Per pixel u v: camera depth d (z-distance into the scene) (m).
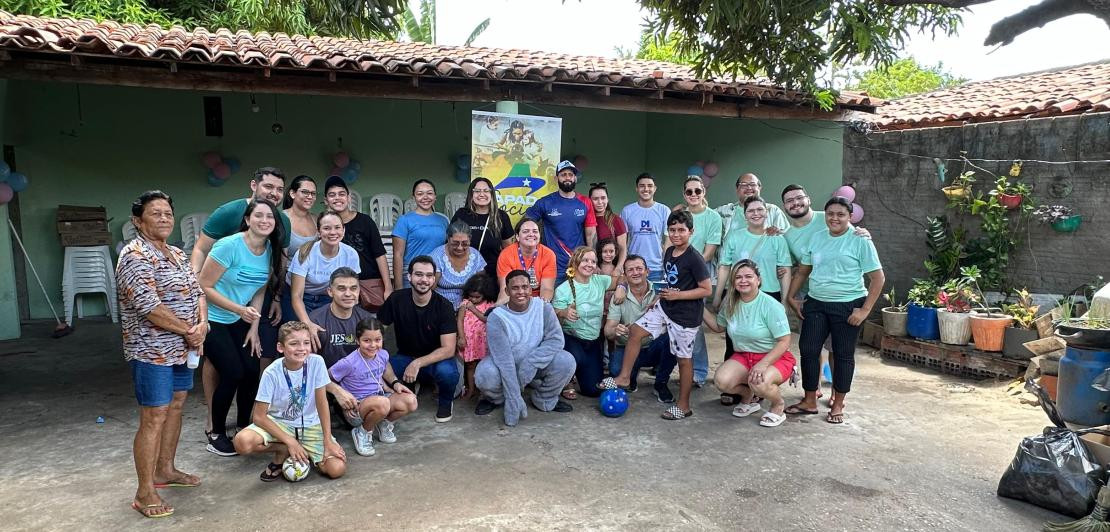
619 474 3.95
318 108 9.30
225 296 4.10
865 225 7.91
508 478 3.89
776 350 4.73
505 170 7.05
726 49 6.41
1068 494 3.33
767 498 3.63
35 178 8.26
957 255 6.86
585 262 5.30
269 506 3.53
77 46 5.34
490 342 4.82
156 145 8.66
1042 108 6.82
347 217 5.25
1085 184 6.13
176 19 11.45
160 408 3.34
